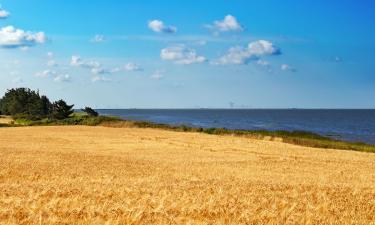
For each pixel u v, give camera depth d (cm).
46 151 4197
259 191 1941
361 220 1362
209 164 3466
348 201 1725
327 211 1476
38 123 9962
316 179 2734
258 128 13100
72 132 7194
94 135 6600
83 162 3312
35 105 14075
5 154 3753
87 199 1541
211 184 2153
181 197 1628
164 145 5178
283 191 1970
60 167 2941
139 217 1252
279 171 3153
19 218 1238
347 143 6538
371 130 12769
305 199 1734
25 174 2534
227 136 6681
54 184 2059
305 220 1305
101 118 9838
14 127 8475
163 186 2016
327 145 5912
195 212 1370
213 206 1459
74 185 2008
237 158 4003
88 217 1249
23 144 5088
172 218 1272
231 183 2234
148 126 8731
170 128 8300
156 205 1478
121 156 3947
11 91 17900
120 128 8262
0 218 1243
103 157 3778
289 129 12725
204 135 6750
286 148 5081
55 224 1188
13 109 15325
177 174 2753
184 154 4269
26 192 1717
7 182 2223
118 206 1387
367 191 2034
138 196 1662
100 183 2133
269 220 1302
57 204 1427
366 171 3312
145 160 3628
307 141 6175
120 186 1978
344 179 2805
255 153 4491
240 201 1608
